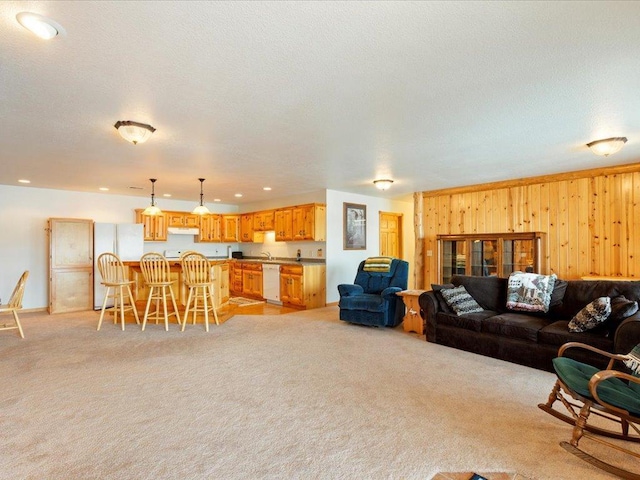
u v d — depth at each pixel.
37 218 6.61
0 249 6.29
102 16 1.69
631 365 2.19
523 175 5.70
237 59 2.11
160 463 1.96
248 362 3.63
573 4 1.64
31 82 2.37
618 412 1.92
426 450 2.09
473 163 4.81
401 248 8.70
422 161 4.66
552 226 5.66
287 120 3.12
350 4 1.63
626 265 5.01
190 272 5.05
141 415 2.51
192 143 3.78
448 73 2.30
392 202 8.48
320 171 5.25
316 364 3.57
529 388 2.97
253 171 5.21
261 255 8.79
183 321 4.97
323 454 2.05
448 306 4.30
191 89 2.50
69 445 2.13
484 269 6.19
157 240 7.99
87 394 2.85
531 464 1.97
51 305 6.22
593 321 3.10
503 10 1.68
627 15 1.71
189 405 2.67
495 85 2.47
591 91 2.57
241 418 2.47
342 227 7.32
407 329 4.91
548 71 2.28
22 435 2.24
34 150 4.03
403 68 2.23
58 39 1.87
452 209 6.82
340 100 2.71
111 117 3.01
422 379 3.17
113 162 4.62
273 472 1.89
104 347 4.14
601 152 3.79
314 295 6.84
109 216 7.38
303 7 1.65
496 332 3.73
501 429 2.33
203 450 2.09
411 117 3.07
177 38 1.88
